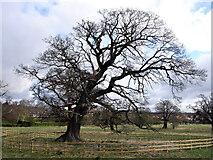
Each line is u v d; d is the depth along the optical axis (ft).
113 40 83.35
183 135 136.26
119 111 81.92
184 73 78.07
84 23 81.00
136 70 81.92
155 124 270.26
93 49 82.89
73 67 74.49
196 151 71.10
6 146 71.20
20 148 64.18
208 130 190.60
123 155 59.67
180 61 77.71
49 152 61.62
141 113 83.41
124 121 84.48
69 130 80.48
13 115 208.74
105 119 84.17
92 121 84.53
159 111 229.66
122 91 80.84
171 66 79.00
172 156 61.05
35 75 76.13
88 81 80.64
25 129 173.37
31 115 213.05
